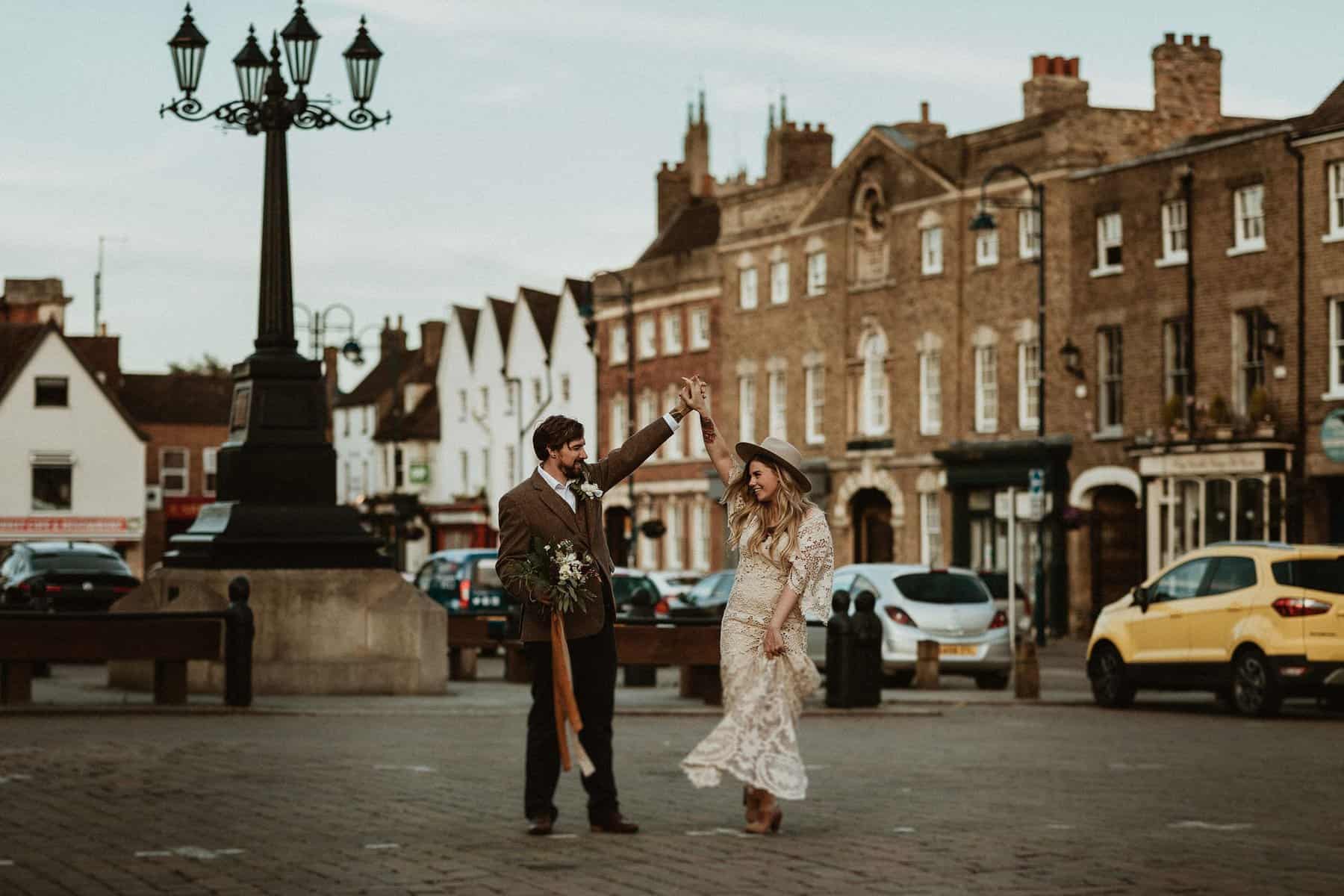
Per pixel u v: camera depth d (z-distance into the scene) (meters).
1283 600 21.47
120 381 91.69
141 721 17.70
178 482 93.00
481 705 20.11
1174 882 8.64
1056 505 47.38
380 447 92.06
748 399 62.34
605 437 71.81
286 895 8.21
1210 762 15.14
